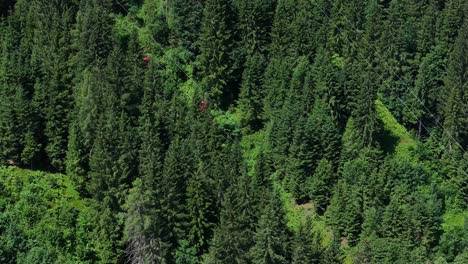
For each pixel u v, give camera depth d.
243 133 126.56
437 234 116.88
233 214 106.12
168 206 107.06
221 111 127.88
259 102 126.38
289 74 126.00
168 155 110.44
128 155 110.31
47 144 115.75
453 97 128.50
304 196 120.00
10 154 114.00
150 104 116.62
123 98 115.44
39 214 106.44
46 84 116.88
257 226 107.31
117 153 110.44
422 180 122.31
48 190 110.81
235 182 111.19
